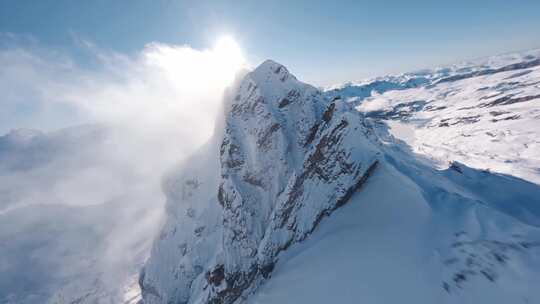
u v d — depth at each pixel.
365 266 22.73
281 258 33.62
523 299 16.22
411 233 24.80
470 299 17.11
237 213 39.62
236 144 44.47
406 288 19.22
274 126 43.31
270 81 48.38
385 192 31.20
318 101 47.31
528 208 37.44
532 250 19.14
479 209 25.45
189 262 54.28
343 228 30.22
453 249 21.12
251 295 33.03
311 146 37.81
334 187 34.50
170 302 54.81
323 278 24.00
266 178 41.78
